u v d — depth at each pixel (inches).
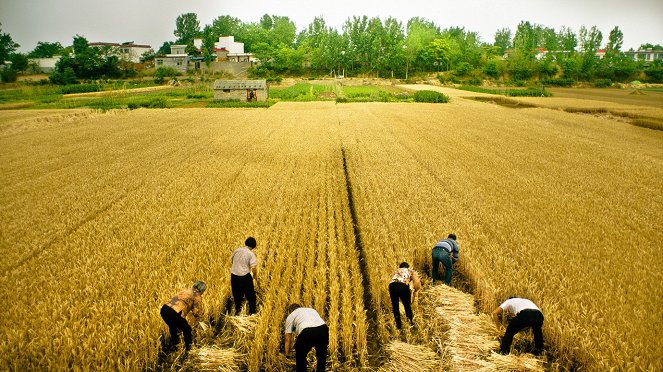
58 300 346.0
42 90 2989.7
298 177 786.2
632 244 476.7
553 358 298.7
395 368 285.3
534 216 572.1
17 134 1304.1
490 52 5374.0
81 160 928.9
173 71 4158.5
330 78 4623.5
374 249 443.5
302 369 274.4
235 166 871.7
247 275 344.5
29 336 305.3
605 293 353.1
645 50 6668.3
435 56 4992.6
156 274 386.6
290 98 2874.0
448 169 845.2
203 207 596.4
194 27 6835.6
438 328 332.2
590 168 864.9
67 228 523.2
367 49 5012.3
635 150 1077.1
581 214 580.4
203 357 289.1
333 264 405.4
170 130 1386.6
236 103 2400.3
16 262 426.0
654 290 362.6
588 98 2876.5
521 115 1839.3
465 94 3110.2
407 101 2659.9
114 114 1900.8
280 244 455.8
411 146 1104.8
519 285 362.3
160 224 529.0
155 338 310.2
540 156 980.6
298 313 282.5
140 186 721.6
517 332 299.3
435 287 371.2
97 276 390.9
